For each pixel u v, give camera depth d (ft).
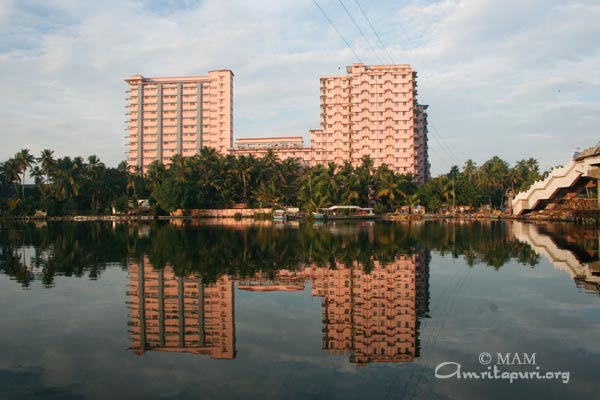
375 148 460.96
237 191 403.75
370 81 463.01
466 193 378.12
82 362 31.76
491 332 37.78
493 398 25.54
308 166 467.52
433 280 61.41
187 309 46.57
